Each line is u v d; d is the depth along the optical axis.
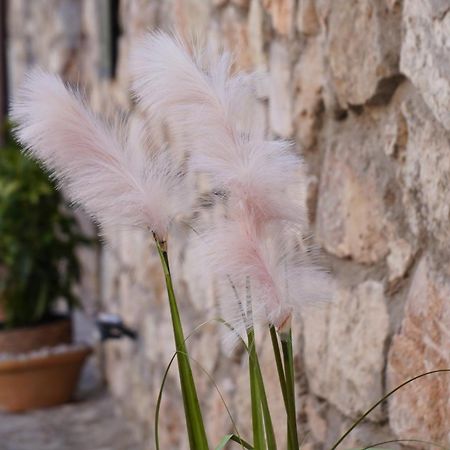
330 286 1.20
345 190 1.65
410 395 1.46
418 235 1.44
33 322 3.82
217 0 2.24
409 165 1.45
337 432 1.71
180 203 1.17
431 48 1.35
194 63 1.13
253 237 1.08
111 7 3.48
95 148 1.12
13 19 6.38
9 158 3.79
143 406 3.19
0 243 3.72
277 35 1.91
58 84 1.12
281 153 1.10
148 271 3.01
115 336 3.31
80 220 4.52
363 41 1.54
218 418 2.32
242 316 1.14
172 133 1.20
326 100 1.69
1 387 3.69
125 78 3.21
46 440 3.36
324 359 1.73
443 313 1.37
